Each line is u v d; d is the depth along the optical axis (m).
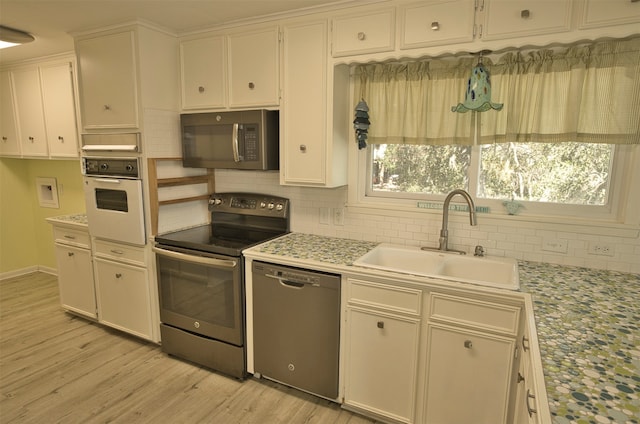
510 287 1.73
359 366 2.11
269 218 2.94
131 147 2.65
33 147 3.71
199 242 2.55
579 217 2.10
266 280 2.30
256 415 2.19
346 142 2.55
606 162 2.05
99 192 2.90
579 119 1.97
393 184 2.60
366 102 2.48
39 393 2.37
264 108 2.52
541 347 1.17
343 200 2.66
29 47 3.14
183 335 2.66
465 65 2.19
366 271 1.99
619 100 1.88
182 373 2.59
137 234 2.72
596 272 2.00
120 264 2.92
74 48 3.05
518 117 2.11
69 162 4.11
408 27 2.07
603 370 1.03
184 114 2.78
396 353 2.00
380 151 2.60
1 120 3.90
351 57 2.23
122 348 2.92
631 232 1.96
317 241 2.60
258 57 2.49
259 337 2.40
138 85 2.59
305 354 2.25
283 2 2.22
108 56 2.67
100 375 2.56
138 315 2.90
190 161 2.80
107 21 2.56
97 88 2.78
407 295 1.92
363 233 2.63
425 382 1.94
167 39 2.73
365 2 2.15
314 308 2.17
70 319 3.41
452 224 2.37
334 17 2.24
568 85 1.97
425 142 2.35
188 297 2.61
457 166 2.40
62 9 2.34
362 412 2.20
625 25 1.67
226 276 2.40
